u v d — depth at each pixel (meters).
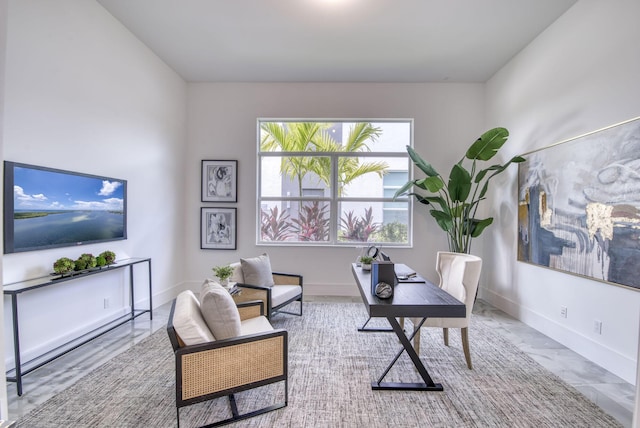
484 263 4.51
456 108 4.61
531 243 3.41
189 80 4.66
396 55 3.86
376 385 2.19
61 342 2.62
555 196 3.04
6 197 2.15
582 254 2.69
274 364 1.92
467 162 4.59
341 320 3.55
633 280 2.23
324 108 4.66
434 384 2.21
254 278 3.45
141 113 3.65
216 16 3.15
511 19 3.12
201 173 4.73
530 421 1.87
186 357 1.66
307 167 4.84
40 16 2.39
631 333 2.28
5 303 2.21
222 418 1.87
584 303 2.71
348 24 3.26
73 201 2.68
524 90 3.62
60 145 2.58
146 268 3.78
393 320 2.24
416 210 4.66
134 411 1.92
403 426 1.82
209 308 1.84
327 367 2.48
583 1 2.75
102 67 3.03
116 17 3.19
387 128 4.79
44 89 2.43
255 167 4.72
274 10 3.05
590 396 2.12
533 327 3.38
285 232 4.85
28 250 2.29
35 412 1.89
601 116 2.55
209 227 4.73
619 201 2.34
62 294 2.63
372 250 3.49
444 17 3.12
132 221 3.51
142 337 3.00
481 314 3.84
